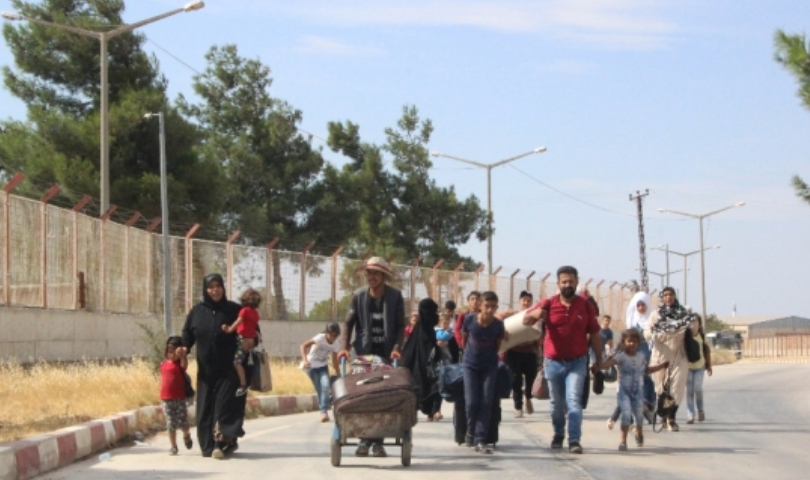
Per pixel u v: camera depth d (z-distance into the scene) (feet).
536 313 44.04
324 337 61.31
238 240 159.12
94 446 44.62
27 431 42.01
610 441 48.85
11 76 140.05
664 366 47.60
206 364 42.96
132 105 133.80
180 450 45.93
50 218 78.38
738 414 64.80
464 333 43.96
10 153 132.46
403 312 41.42
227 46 176.45
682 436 51.26
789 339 294.66
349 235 177.47
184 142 139.23
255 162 167.63
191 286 98.68
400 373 39.60
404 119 196.34
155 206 131.34
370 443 42.32
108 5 143.33
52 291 78.33
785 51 67.62
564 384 44.55
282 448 46.21
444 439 49.62
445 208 192.34
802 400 78.38
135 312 93.04
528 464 40.50
